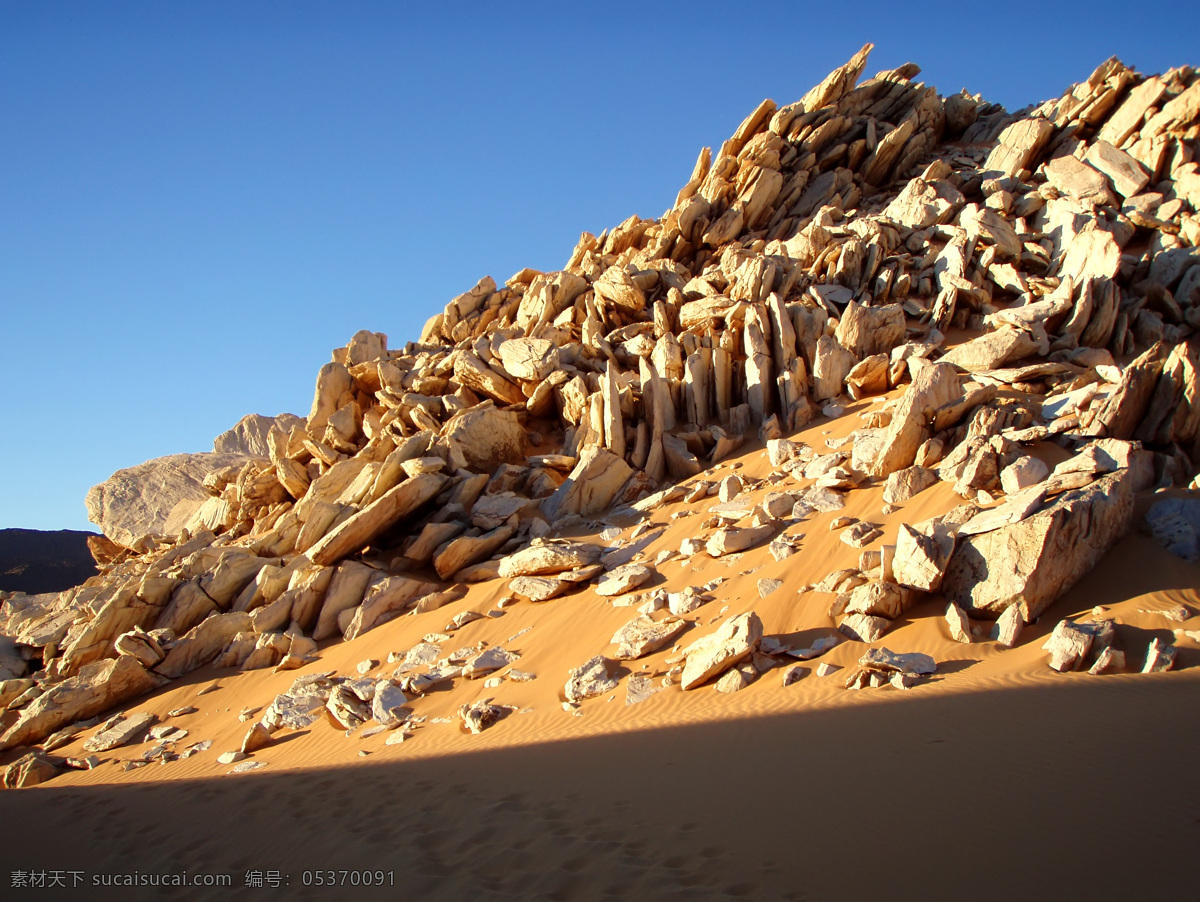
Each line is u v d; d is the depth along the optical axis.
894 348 21.70
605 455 20.75
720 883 6.50
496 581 18.34
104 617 20.12
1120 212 24.94
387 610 18.59
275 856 8.86
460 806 9.55
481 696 14.71
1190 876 5.52
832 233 27.42
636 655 14.19
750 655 12.80
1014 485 13.96
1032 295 22.34
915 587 12.84
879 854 6.55
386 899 7.29
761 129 37.09
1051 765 7.64
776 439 19.75
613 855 7.39
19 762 15.91
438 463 21.39
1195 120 25.81
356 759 13.12
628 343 25.34
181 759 15.33
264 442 54.47
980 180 29.58
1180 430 14.23
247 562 21.30
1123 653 10.24
